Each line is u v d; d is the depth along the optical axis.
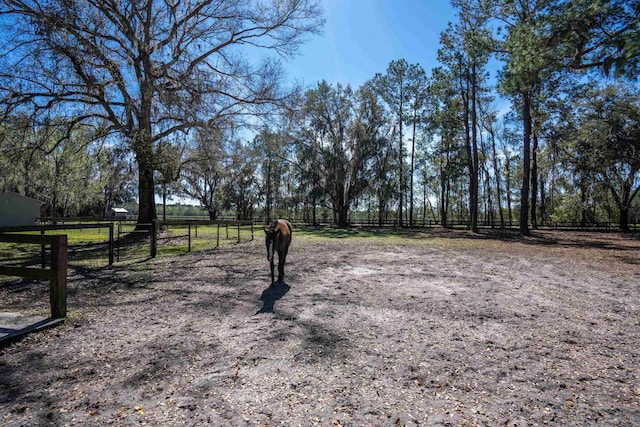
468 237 21.92
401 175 37.88
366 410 2.72
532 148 32.44
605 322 4.97
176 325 4.71
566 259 11.59
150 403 2.82
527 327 4.72
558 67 12.42
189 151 21.92
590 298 6.32
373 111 36.00
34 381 3.17
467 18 23.72
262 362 3.57
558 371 3.43
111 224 9.59
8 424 2.52
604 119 24.75
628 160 24.06
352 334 4.38
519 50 12.66
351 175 35.91
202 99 15.46
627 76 10.09
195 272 8.54
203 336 4.30
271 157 43.03
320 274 8.34
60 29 10.97
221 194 47.38
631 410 2.74
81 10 11.89
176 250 12.89
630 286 7.38
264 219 55.59
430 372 3.38
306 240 18.17
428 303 5.84
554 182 35.78
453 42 25.14
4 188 20.56
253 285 7.14
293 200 46.91
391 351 3.87
